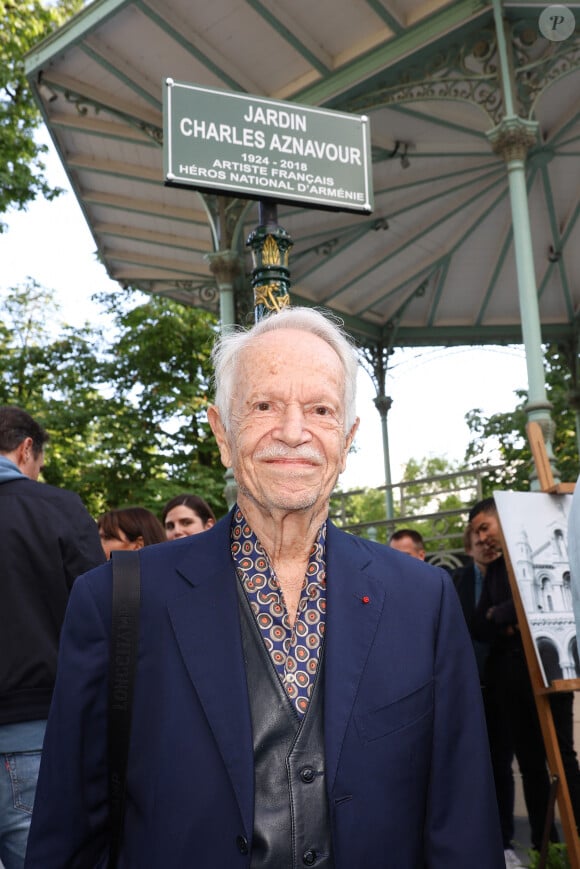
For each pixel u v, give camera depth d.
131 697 1.31
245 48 6.88
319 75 7.08
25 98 14.61
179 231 9.70
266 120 3.58
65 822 1.31
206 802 1.23
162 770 1.26
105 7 6.45
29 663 2.47
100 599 1.37
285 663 1.35
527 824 4.90
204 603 1.36
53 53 6.99
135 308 16.64
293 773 1.27
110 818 1.31
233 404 1.45
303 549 1.42
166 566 1.41
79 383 16.47
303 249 10.14
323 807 1.26
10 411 2.96
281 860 1.22
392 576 1.45
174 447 16.09
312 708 1.31
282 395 1.39
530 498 3.79
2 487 2.66
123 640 1.33
